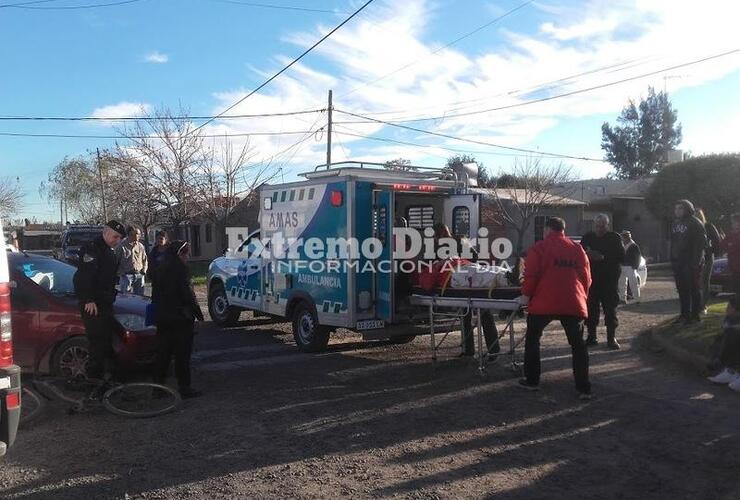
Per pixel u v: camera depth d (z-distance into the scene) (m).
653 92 64.94
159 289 6.59
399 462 4.78
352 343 10.03
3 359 4.34
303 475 4.55
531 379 6.67
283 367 8.23
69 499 4.18
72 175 50.22
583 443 5.12
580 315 6.34
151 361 7.18
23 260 7.42
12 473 4.64
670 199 28.92
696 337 8.37
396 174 9.36
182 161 25.88
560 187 35.12
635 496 4.13
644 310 13.19
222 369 8.12
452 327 8.92
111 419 5.94
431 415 5.95
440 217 9.52
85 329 6.50
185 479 4.50
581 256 6.48
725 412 5.86
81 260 6.33
